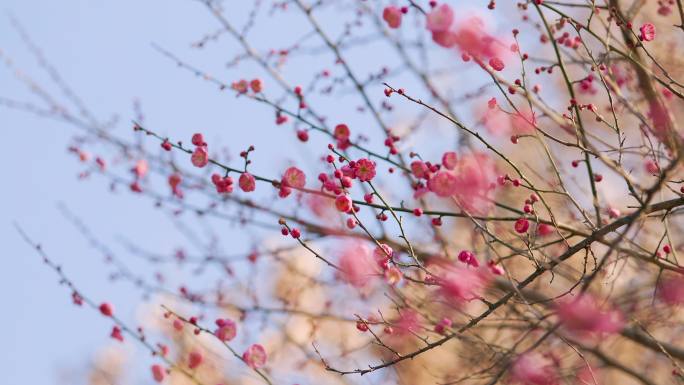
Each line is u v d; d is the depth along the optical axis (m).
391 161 5.33
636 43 5.43
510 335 5.95
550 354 5.57
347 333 6.58
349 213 4.70
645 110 5.77
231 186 4.99
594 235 4.77
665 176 4.26
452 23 4.63
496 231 6.01
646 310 5.44
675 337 6.20
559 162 5.60
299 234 4.64
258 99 6.19
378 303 6.38
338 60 6.88
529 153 6.32
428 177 4.91
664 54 6.46
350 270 4.70
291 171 4.92
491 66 4.85
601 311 4.93
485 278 4.78
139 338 5.76
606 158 4.84
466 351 5.91
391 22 5.20
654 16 6.73
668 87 4.95
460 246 6.26
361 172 4.74
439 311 5.71
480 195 4.86
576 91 6.32
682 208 5.11
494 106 5.02
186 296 7.09
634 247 5.69
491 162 5.36
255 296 7.03
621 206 6.28
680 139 4.58
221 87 6.36
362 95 6.71
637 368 6.32
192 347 6.23
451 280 4.70
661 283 5.44
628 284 5.81
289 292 6.88
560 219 6.07
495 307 4.66
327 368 4.83
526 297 5.54
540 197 4.84
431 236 6.18
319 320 6.66
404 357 4.74
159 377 5.89
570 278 5.57
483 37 4.68
